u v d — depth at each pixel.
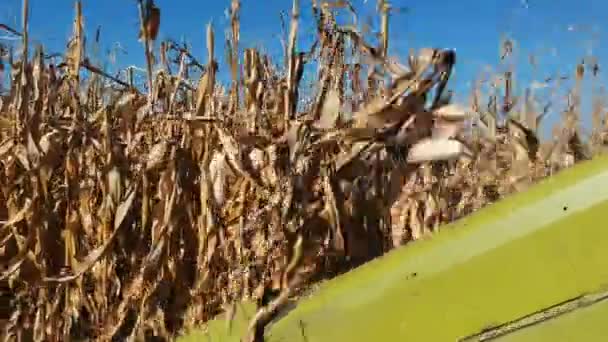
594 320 1.43
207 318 2.71
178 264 2.99
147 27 2.96
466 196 3.26
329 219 2.57
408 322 1.65
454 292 1.59
